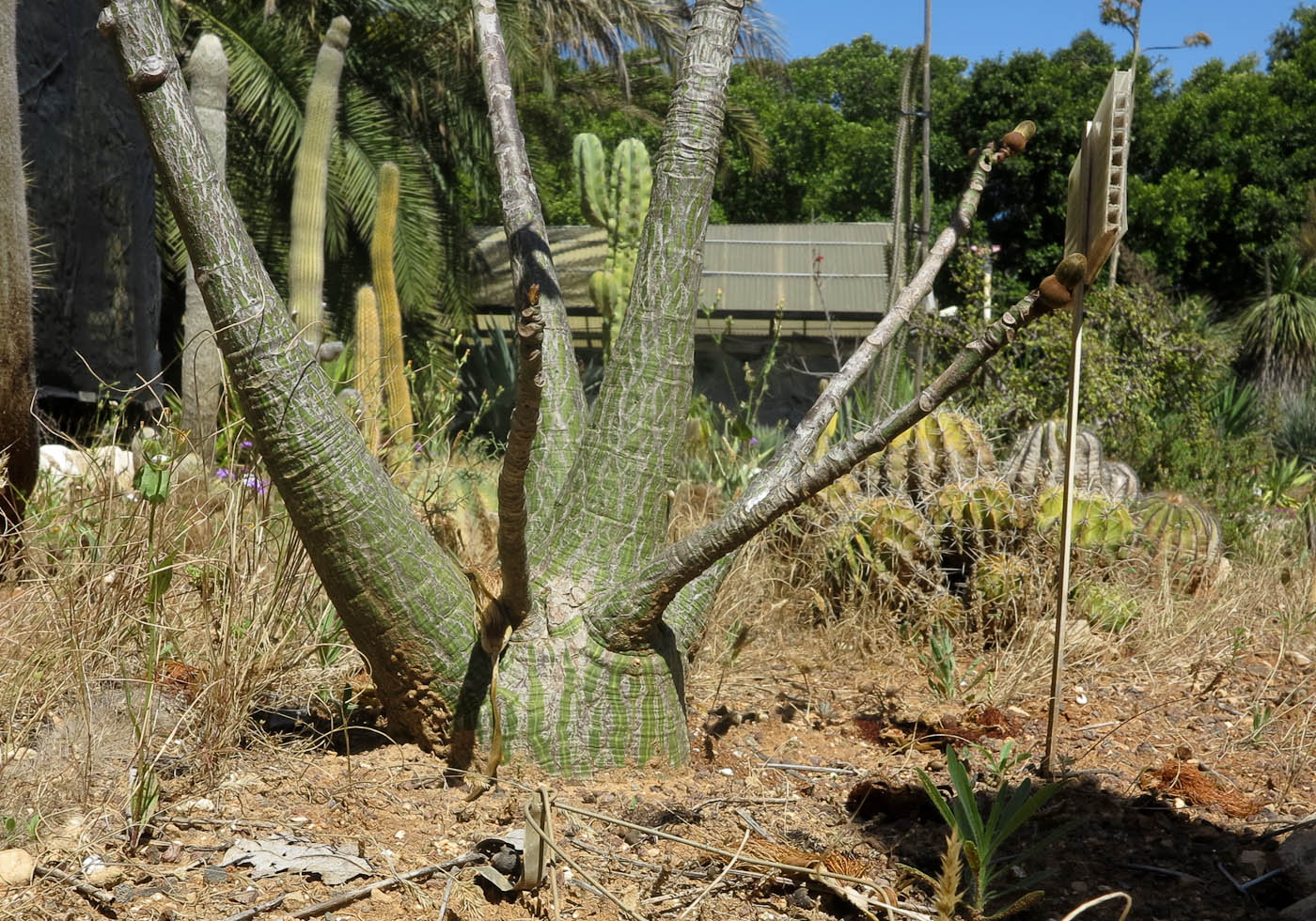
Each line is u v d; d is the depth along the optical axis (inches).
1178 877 91.3
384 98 528.7
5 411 130.2
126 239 278.4
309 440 96.4
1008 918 83.6
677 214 109.2
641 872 87.5
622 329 110.7
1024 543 177.9
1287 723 139.5
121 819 89.0
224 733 100.9
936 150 882.8
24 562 120.7
